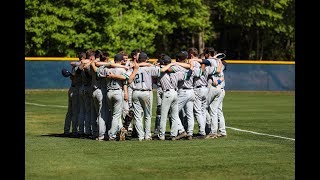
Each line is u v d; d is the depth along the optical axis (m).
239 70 61.75
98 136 24.06
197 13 72.44
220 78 24.89
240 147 21.95
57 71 57.88
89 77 24.56
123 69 23.23
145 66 23.52
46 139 24.17
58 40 62.56
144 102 23.67
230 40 80.50
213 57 24.94
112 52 64.25
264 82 62.06
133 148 21.55
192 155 20.05
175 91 23.73
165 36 75.56
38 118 34.03
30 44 63.06
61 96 53.59
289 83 62.38
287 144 22.83
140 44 67.06
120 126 24.44
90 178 16.22
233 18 74.44
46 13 62.47
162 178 16.23
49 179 16.09
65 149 21.28
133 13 67.56
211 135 24.81
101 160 18.97
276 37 79.19
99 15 63.66
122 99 23.56
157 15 71.00
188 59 24.64
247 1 73.38
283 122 32.28
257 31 77.38
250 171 17.27
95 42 63.78
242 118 34.81
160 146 22.08
